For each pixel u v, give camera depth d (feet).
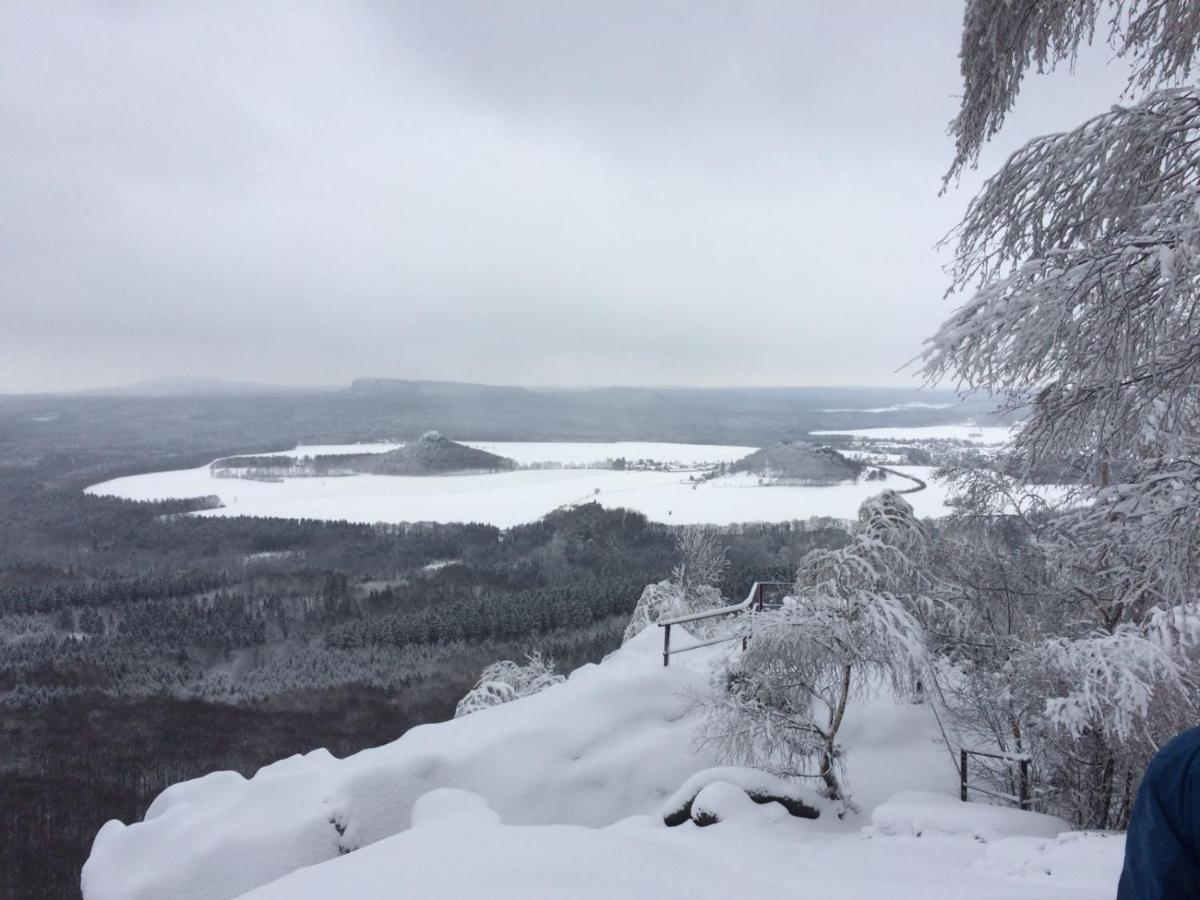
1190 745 5.16
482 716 33.60
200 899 23.52
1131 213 15.52
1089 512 18.67
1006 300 14.07
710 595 69.26
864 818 28.45
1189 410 16.89
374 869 14.03
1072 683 28.12
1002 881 15.93
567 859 14.17
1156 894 4.93
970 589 37.55
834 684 32.58
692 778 26.11
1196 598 16.26
